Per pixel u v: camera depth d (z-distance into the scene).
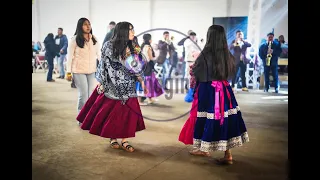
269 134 3.92
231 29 7.81
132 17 8.35
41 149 3.33
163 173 2.74
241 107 5.49
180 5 8.02
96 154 3.20
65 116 4.76
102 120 3.24
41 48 9.09
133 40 3.40
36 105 5.48
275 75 7.07
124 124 3.22
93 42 4.44
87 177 2.66
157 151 3.30
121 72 3.21
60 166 2.89
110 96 3.22
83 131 4.02
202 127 2.91
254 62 7.62
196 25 7.99
